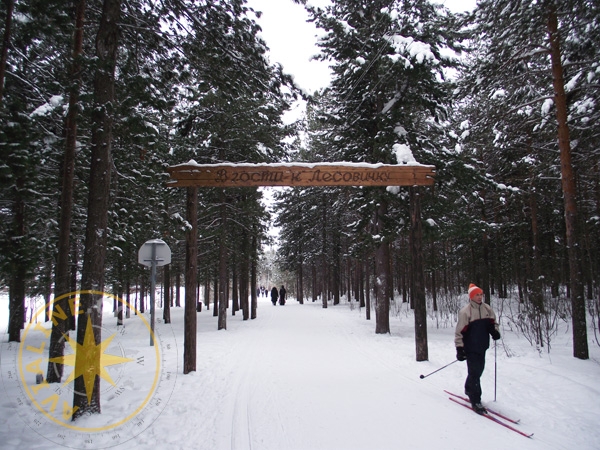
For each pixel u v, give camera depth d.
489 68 10.51
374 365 8.37
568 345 9.81
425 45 10.48
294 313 23.14
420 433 4.63
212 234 15.90
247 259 19.66
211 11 6.78
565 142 9.09
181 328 16.88
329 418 5.16
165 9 6.72
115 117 6.07
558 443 4.31
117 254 11.62
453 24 11.30
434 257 20.08
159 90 6.80
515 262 21.25
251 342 11.78
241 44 7.12
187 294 7.94
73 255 14.45
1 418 5.10
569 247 8.74
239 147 15.49
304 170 8.27
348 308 26.80
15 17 5.84
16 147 6.05
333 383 6.91
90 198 5.34
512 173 15.41
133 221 10.69
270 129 16.41
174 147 13.54
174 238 14.84
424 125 13.81
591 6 8.18
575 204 8.84
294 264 35.66
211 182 8.05
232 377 7.40
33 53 6.98
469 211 17.42
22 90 7.01
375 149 11.91
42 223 9.47
